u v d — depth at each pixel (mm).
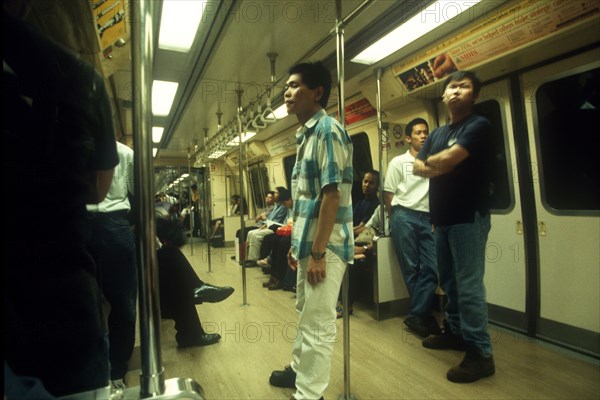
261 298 4375
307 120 1939
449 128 2434
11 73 591
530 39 2482
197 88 4453
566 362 2506
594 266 2598
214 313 3793
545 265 2910
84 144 659
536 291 2975
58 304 636
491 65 2855
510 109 3061
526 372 2365
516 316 3133
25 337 598
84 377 667
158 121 6180
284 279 4727
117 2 1749
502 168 3199
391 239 3492
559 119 2773
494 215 3277
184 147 8797
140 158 564
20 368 597
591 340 2619
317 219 1798
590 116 2596
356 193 5250
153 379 549
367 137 4820
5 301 565
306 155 1804
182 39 3201
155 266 568
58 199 630
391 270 3502
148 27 569
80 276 680
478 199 2230
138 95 566
